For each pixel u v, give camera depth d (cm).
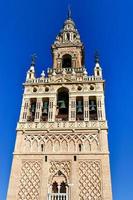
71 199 4369
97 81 5781
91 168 4662
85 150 4859
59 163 4750
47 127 5166
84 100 5516
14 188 4534
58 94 5819
